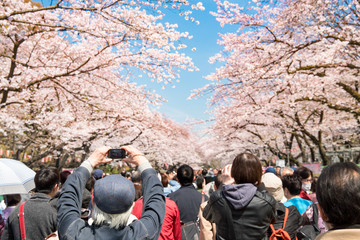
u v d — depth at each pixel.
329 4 8.50
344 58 10.38
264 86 11.55
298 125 14.95
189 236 3.37
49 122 11.90
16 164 3.30
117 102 12.20
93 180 3.73
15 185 3.00
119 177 1.33
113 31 7.75
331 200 1.11
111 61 9.04
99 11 6.48
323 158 15.09
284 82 9.58
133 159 1.50
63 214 1.25
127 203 1.24
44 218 2.41
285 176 3.19
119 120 13.98
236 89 12.27
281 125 16.23
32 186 3.28
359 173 1.13
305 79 11.16
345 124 17.38
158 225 1.27
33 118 11.73
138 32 7.31
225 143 23.06
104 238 1.18
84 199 3.24
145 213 1.30
